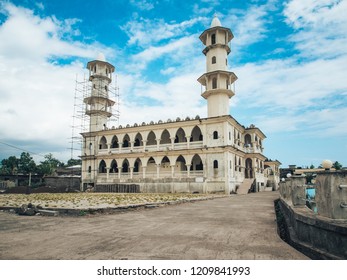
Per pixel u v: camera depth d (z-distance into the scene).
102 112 50.97
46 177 54.31
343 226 5.09
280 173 66.31
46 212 14.07
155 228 9.75
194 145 40.25
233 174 39.03
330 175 5.90
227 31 41.81
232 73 40.41
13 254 6.46
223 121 38.16
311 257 5.97
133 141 46.25
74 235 8.64
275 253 6.34
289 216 9.68
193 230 9.24
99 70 51.66
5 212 16.02
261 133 49.19
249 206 17.56
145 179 43.00
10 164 72.75
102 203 18.58
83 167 50.81
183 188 39.53
